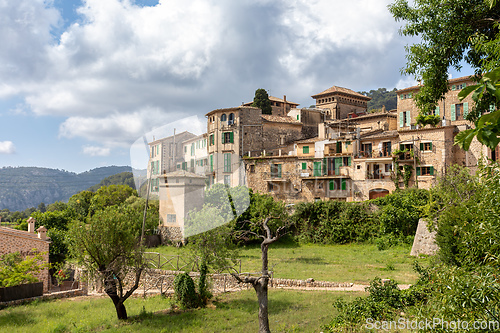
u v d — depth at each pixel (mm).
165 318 15984
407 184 34219
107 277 16266
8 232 25578
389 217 30547
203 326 14398
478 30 10875
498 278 5027
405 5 11734
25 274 22844
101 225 16531
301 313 14727
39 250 26516
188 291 17969
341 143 38344
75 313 17859
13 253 23375
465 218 6824
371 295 12398
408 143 34812
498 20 9680
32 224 32344
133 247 16562
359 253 29062
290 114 46000
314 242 34812
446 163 32438
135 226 17000
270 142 41312
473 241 6203
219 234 19328
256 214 32531
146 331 13961
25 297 21281
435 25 11234
